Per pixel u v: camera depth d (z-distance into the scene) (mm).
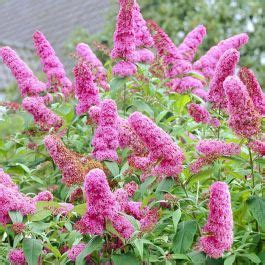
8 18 8992
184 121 1947
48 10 8555
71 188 1460
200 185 1492
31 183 1886
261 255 1335
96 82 2076
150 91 1983
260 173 1434
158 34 2035
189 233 1280
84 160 1461
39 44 2170
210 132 1742
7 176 1414
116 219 1220
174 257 1264
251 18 5465
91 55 2188
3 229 1408
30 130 1923
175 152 1297
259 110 1456
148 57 2061
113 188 1514
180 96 1965
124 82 1831
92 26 7551
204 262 1242
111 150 1570
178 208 1312
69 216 1374
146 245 1315
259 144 1301
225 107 1546
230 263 1228
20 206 1292
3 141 2051
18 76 2031
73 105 1995
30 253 1272
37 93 2029
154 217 1266
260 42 5332
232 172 1419
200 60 2150
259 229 1410
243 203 1380
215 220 1202
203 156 1364
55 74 2148
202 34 2248
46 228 1384
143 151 1517
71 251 1282
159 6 5348
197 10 5309
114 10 5617
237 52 1498
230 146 1333
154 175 1318
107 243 1272
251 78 1470
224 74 1519
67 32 7758
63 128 1831
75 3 8242
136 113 1296
